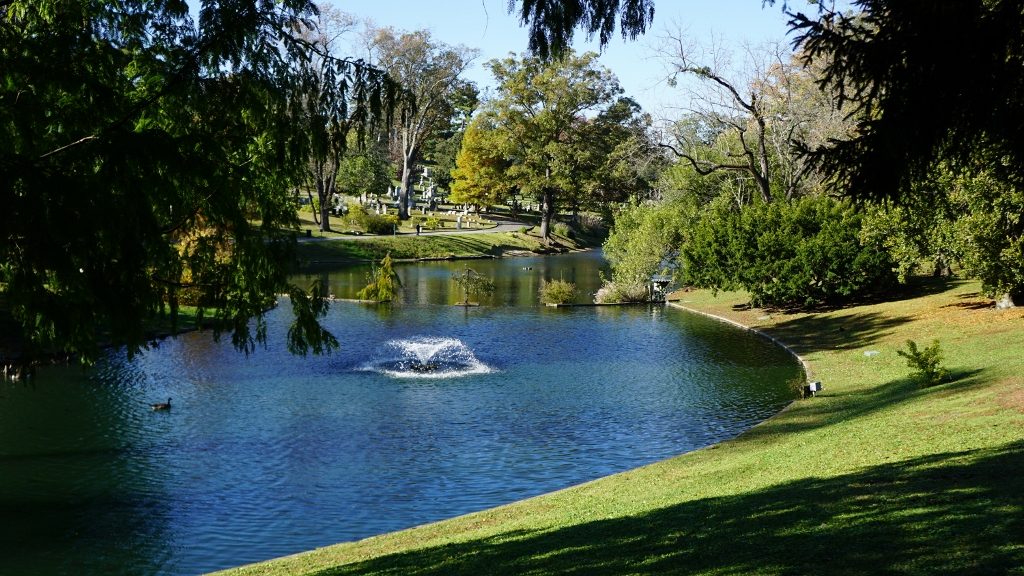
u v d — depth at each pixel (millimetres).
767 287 38938
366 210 86438
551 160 94375
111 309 8250
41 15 9039
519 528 12289
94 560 12984
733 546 8969
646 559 8992
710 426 20891
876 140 7547
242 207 10750
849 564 7668
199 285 10953
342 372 27406
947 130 7762
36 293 7965
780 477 13156
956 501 9398
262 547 13594
